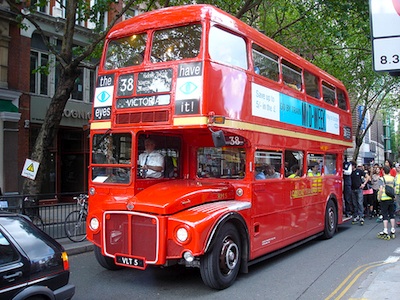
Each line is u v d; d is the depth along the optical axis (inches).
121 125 275.1
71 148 757.3
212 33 257.0
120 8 781.9
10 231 168.7
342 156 490.0
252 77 290.8
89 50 434.3
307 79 397.4
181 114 249.4
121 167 275.3
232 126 261.7
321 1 566.6
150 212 239.0
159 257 233.9
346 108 515.8
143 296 239.3
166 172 298.4
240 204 271.3
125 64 287.6
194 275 285.7
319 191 413.4
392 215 431.5
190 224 227.5
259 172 297.4
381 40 140.6
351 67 971.3
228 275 254.2
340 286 257.4
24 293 159.8
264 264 320.2
